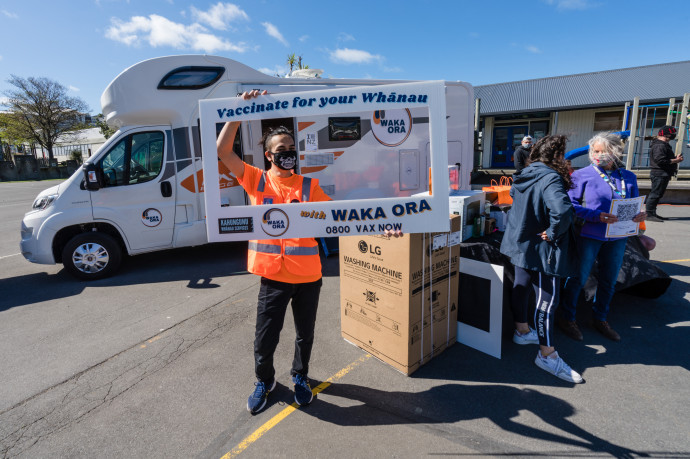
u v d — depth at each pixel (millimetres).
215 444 2164
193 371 2902
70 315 4023
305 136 5574
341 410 2396
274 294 2215
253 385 2709
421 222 2092
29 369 3008
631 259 3520
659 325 3379
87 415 2441
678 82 14820
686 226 7145
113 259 5195
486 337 2953
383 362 2900
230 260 5898
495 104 17328
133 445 2176
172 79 5109
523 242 2648
